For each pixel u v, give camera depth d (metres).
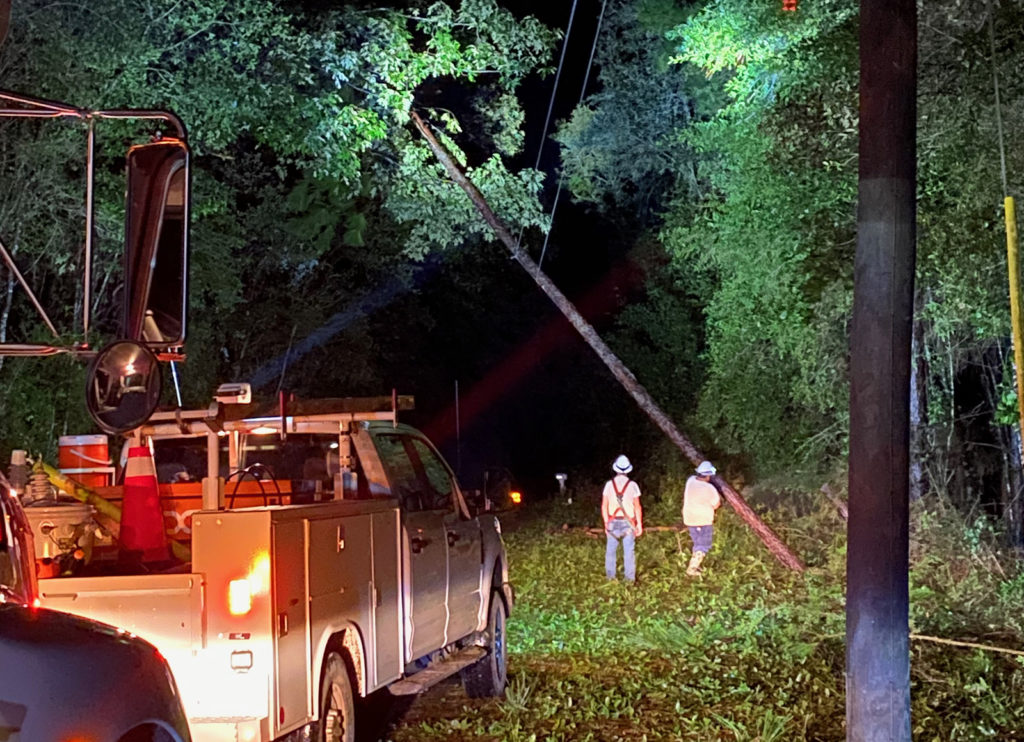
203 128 13.62
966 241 10.89
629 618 13.38
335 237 23.06
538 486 37.44
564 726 8.91
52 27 11.76
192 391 18.19
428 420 34.94
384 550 7.62
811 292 13.37
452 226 18.64
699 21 15.79
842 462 16.11
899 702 6.47
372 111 15.75
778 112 12.66
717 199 18.53
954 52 10.99
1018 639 11.48
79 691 3.75
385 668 7.55
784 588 15.07
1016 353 7.02
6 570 4.36
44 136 12.13
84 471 7.56
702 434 26.25
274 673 5.99
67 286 13.64
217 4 13.20
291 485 8.36
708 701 9.58
